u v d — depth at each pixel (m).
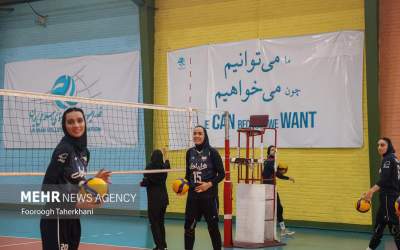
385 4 11.89
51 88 16.75
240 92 13.63
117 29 15.70
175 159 14.30
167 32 14.85
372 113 11.68
